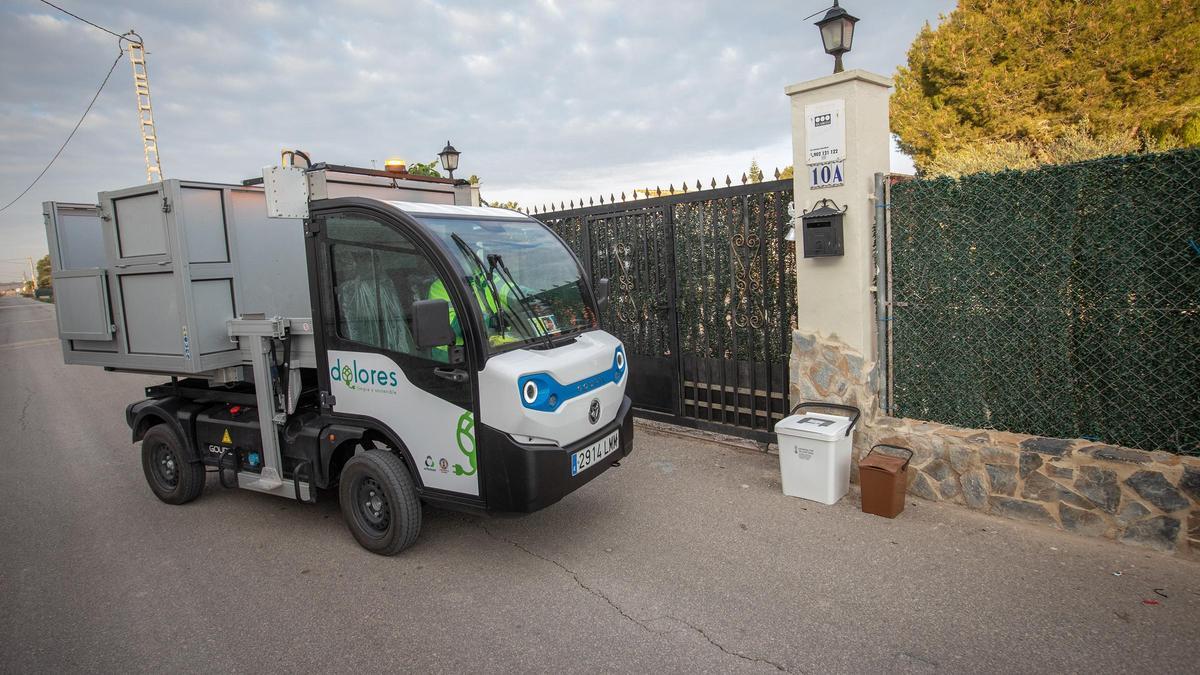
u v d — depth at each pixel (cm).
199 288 487
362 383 428
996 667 292
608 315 746
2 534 513
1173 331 390
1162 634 308
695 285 656
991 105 1245
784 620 337
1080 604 335
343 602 380
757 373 619
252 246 525
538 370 377
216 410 536
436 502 406
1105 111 1149
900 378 515
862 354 507
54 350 2062
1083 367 427
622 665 308
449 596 381
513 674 306
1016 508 431
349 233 423
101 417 963
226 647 341
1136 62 1120
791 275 580
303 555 446
